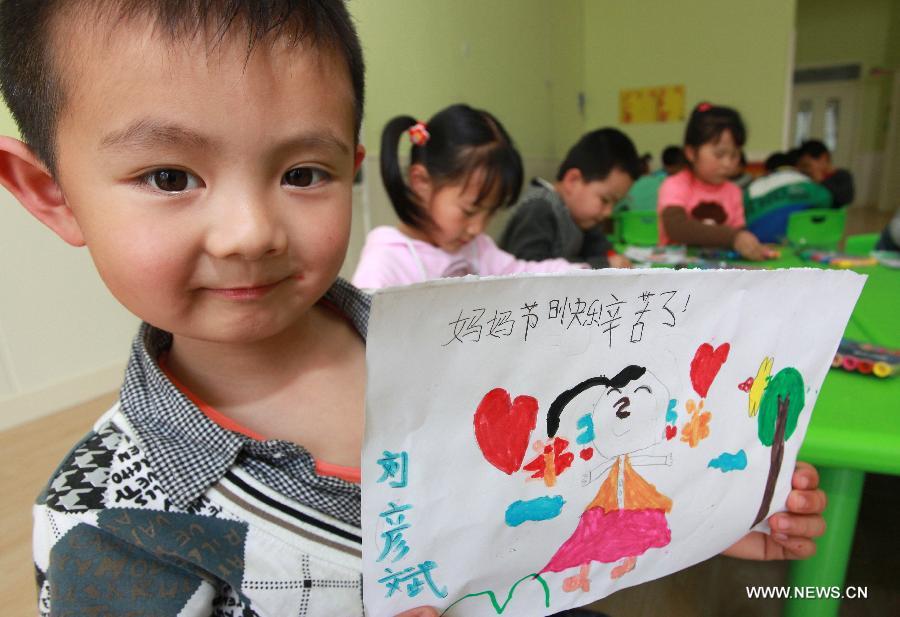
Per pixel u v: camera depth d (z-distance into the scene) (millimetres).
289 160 302
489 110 2582
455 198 1045
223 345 399
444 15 2115
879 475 1130
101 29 268
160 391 365
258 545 355
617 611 718
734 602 776
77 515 328
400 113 1850
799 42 7465
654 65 3926
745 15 3631
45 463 1036
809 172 2783
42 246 1207
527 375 302
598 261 1378
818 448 465
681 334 345
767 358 391
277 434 413
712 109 1831
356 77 355
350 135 341
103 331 1332
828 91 7406
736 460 403
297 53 292
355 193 1662
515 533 332
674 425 365
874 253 1200
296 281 336
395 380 266
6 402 1160
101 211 291
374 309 248
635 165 1630
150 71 266
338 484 380
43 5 283
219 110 273
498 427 303
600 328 316
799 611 569
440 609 329
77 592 311
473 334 278
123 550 327
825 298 399
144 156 275
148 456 348
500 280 274
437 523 305
